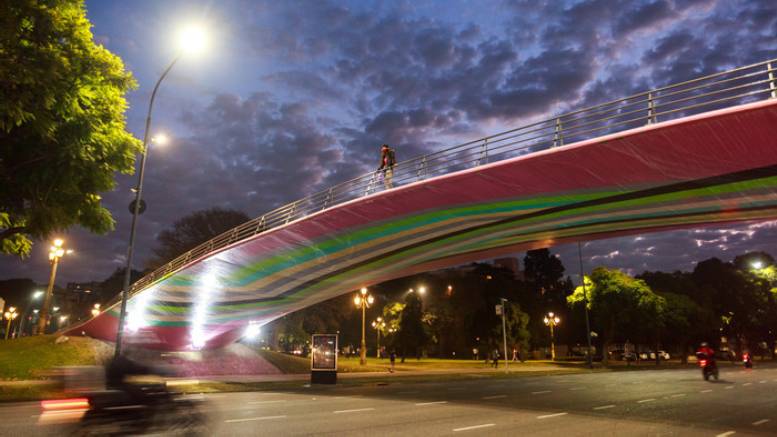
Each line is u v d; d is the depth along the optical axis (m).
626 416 14.01
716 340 83.81
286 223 26.25
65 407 7.75
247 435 10.35
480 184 20.66
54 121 19.67
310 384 27.36
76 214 22.69
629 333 65.12
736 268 85.75
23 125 19.38
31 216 20.83
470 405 16.81
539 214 23.11
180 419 8.39
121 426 7.83
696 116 15.15
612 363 70.06
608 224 24.48
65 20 19.94
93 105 21.56
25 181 20.94
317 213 24.66
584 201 21.08
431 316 62.75
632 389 24.17
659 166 17.34
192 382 25.75
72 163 20.47
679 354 98.88
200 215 55.59
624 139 16.52
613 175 18.42
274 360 40.91
